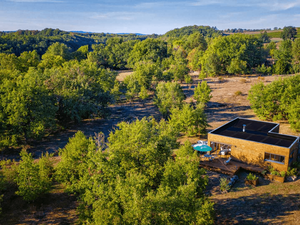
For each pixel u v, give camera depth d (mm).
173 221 16469
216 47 106000
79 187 22219
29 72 52156
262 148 29891
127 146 24500
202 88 61781
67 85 51531
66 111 48688
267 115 49219
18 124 38844
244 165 30891
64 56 137125
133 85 71688
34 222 22141
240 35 109562
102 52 145875
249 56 101875
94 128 50750
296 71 91250
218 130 36281
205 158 33094
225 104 65062
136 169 23703
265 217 21609
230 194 25484
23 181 23781
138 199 15938
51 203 25328
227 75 99438
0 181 24516
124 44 155125
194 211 16922
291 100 45844
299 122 41219
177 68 91625
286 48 105750
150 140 24672
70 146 26516
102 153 22500
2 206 24344
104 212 17031
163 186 19844
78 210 20906
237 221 21297
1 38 173375
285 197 24344
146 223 15430
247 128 36969
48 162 28297
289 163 29281
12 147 40625
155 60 129000
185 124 41625
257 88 49906
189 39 159625
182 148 25047
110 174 21297
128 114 61188
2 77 51531
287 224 20484
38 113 40500
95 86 56844
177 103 51844
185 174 20594
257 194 25234
